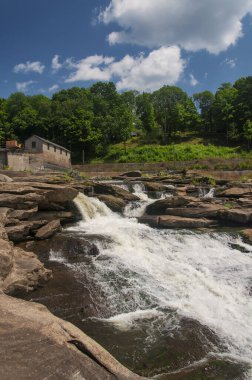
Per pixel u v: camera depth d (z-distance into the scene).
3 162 43.84
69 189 18.22
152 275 11.70
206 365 7.35
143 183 28.72
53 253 13.29
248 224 19.14
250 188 26.53
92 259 12.83
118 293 10.34
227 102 88.19
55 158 58.09
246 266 13.58
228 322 9.21
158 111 101.31
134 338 8.13
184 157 66.00
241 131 79.81
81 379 5.47
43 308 7.76
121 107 96.38
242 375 7.07
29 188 17.06
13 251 11.55
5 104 96.69
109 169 57.12
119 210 21.86
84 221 18.70
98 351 6.27
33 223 14.68
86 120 77.38
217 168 46.94
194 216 20.16
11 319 6.68
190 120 91.56
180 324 8.79
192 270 12.52
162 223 19.03
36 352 5.79
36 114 85.69
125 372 5.96
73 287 10.53
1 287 9.21
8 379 5.09
